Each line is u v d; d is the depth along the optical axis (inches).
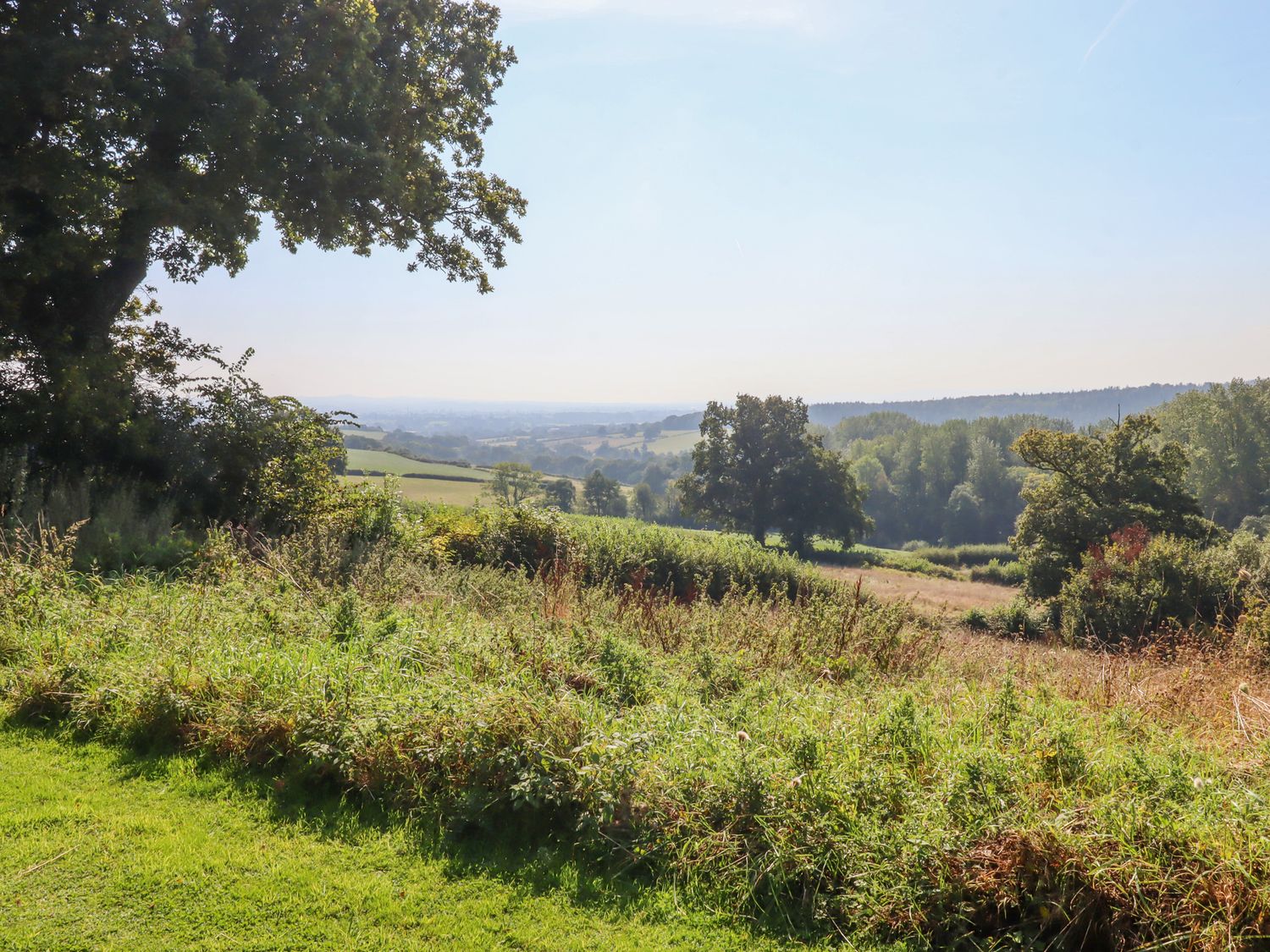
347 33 545.3
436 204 732.7
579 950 121.0
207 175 532.7
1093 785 145.5
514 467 3228.3
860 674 257.6
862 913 126.5
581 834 151.0
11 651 232.8
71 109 484.7
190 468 531.8
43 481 459.5
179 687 199.9
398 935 122.4
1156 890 117.4
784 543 2488.9
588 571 535.8
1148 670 242.4
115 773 175.8
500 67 731.4
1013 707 186.9
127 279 564.7
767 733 176.7
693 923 128.8
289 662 207.9
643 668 231.6
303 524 537.3
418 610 290.8
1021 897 124.9
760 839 141.6
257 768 178.5
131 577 317.7
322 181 569.3
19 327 504.1
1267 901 108.3
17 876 133.3
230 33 544.7
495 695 183.0
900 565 2364.7
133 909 125.8
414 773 166.4
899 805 143.9
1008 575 2101.4
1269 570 777.6
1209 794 133.7
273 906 128.3
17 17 483.2
